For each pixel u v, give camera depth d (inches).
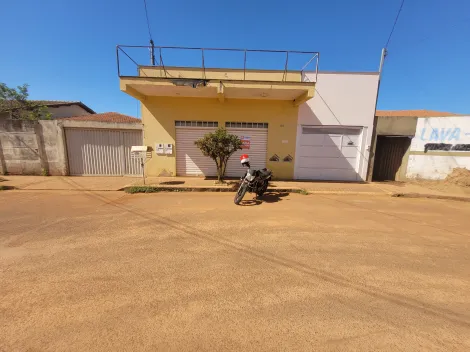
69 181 353.4
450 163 379.9
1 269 120.3
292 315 91.5
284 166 399.5
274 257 137.5
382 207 253.6
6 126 384.5
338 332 83.4
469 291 109.4
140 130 389.7
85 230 172.6
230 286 109.4
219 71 371.2
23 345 75.9
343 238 166.7
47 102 727.7
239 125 388.5
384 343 79.1
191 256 136.9
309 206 249.3
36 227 177.5
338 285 111.7
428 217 221.6
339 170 404.5
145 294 102.6
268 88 315.6
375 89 382.0
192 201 258.7
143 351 74.1
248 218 204.5
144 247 147.2
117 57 315.3
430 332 84.2
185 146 392.2
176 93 357.7
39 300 97.6
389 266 130.0
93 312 91.2
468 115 364.5
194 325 85.6
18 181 348.5
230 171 397.1
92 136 391.2
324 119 388.2
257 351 75.1
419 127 390.9
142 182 342.3
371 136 392.5
